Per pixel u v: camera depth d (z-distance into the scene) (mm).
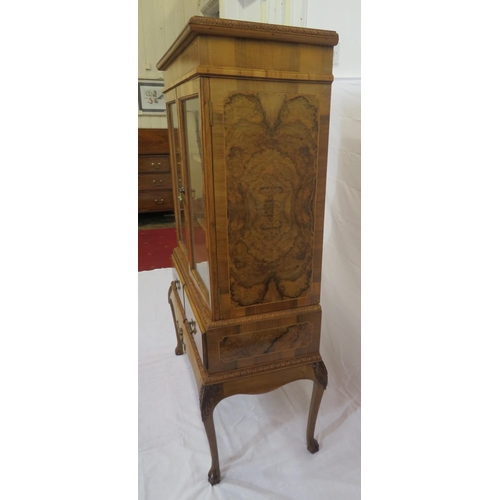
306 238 1074
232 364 1098
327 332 1722
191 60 932
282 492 1149
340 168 1503
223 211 970
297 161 1000
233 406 1505
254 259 1036
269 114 937
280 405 1502
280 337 1121
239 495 1142
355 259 1484
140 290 2484
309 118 977
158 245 3346
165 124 4188
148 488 1169
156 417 1458
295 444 1319
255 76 892
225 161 934
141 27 3824
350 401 1499
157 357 1812
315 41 919
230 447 1313
